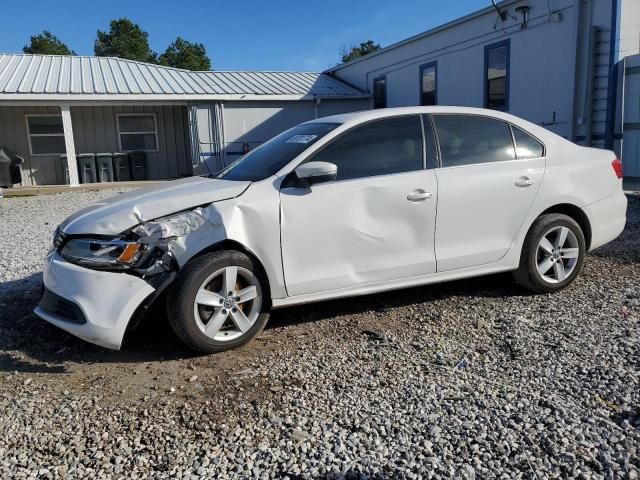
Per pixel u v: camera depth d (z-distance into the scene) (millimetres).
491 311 4605
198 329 3791
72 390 3441
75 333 3707
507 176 4707
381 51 18703
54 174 18500
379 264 4316
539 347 3848
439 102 16094
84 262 3713
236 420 3037
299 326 4422
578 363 3574
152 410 3170
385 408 3115
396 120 4520
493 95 13953
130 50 65000
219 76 20938
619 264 5902
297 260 4055
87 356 3945
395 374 3531
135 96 17062
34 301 5117
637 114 10500
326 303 4934
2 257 7188
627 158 10750
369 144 4383
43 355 3979
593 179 5117
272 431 2920
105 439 2887
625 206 5367
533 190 4809
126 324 3639
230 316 3908
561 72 11742
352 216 4180
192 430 2951
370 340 4102
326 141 4266
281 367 3676
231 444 2814
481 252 4676
